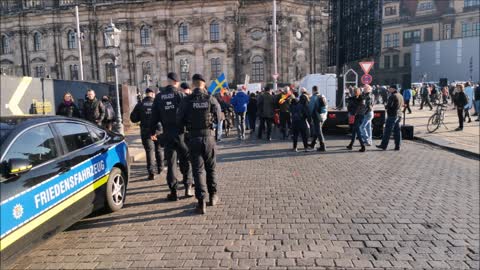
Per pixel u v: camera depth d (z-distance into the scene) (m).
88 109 11.50
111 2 59.00
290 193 7.84
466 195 7.65
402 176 9.28
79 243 5.46
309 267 4.60
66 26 60.94
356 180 8.88
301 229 5.82
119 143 7.15
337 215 6.44
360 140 13.00
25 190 4.51
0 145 4.46
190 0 56.12
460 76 71.19
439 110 18.30
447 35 83.38
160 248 5.21
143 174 10.20
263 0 54.94
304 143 13.24
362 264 4.68
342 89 20.89
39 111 14.59
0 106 12.69
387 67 88.44
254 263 4.71
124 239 5.56
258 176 9.52
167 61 57.97
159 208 7.00
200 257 4.90
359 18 20.22
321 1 57.03
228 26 55.62
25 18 62.28
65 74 61.69
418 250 5.09
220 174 9.91
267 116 16.39
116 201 6.85
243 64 56.94
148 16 57.94
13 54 63.62
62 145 5.51
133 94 24.52
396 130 13.24
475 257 4.90
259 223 6.09
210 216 6.47
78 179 5.62
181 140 7.43
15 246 4.32
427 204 7.04
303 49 56.66
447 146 13.59
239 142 16.17
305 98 12.98
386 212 6.59
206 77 57.00
